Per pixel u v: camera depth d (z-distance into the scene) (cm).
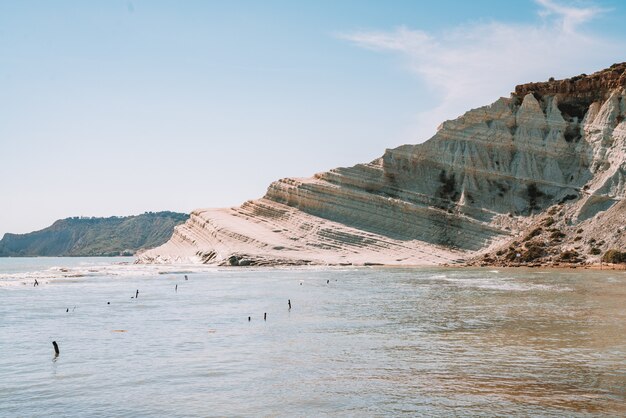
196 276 8612
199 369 2744
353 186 12862
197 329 3812
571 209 11375
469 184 12444
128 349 3200
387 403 2217
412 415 2083
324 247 11956
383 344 3269
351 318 4219
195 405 2228
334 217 12656
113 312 4653
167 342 3381
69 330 3816
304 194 12875
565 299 5156
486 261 10769
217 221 13075
